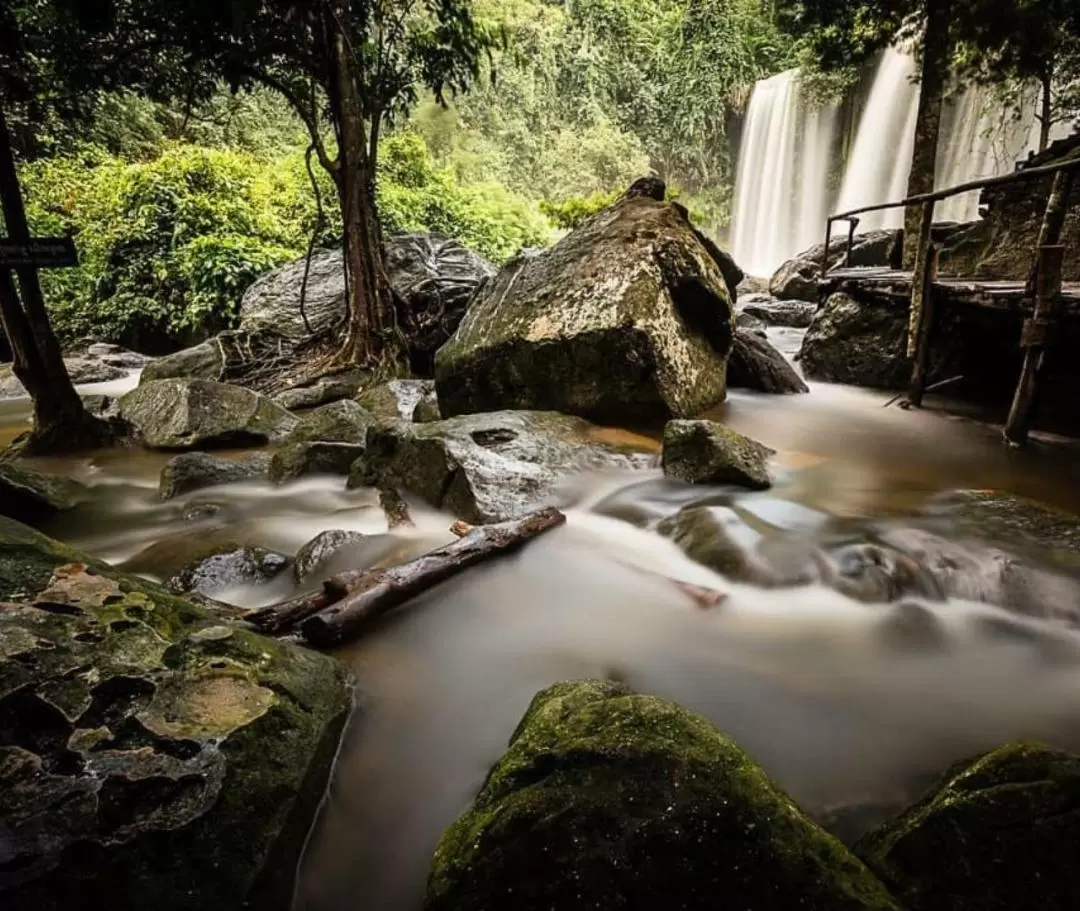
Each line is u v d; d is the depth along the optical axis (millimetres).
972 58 10867
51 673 1842
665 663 2799
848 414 6777
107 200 13336
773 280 17562
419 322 9992
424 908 1506
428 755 2248
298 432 5863
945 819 1611
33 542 2439
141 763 1683
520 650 2904
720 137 30297
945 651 2861
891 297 7875
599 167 28250
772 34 28578
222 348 9656
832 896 1375
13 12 5969
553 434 5094
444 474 4246
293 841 1769
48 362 6012
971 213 17844
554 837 1485
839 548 3506
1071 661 2762
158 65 8297
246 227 13367
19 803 1527
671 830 1469
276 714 2008
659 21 31297
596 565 3609
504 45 10320
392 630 2920
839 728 2402
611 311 5836
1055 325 5094
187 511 4590
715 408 6719
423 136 24297
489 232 19094
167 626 2209
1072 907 1443
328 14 7906
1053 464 5125
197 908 1488
